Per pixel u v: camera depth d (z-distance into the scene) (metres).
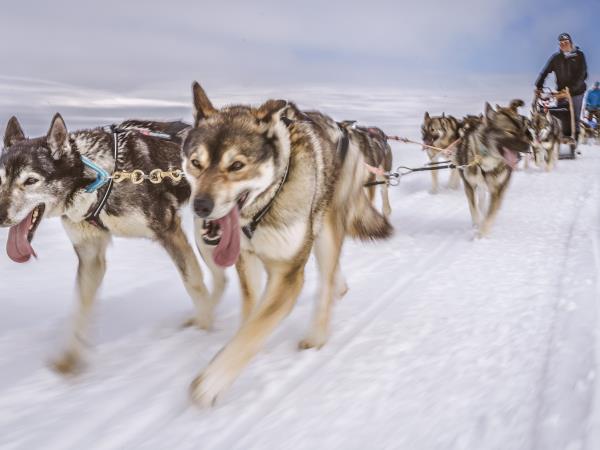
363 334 2.75
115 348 2.70
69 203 2.59
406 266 3.92
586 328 2.50
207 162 2.19
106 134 2.71
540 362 2.29
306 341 2.65
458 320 2.87
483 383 2.17
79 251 2.73
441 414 1.97
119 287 3.58
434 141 7.34
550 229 4.92
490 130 4.89
